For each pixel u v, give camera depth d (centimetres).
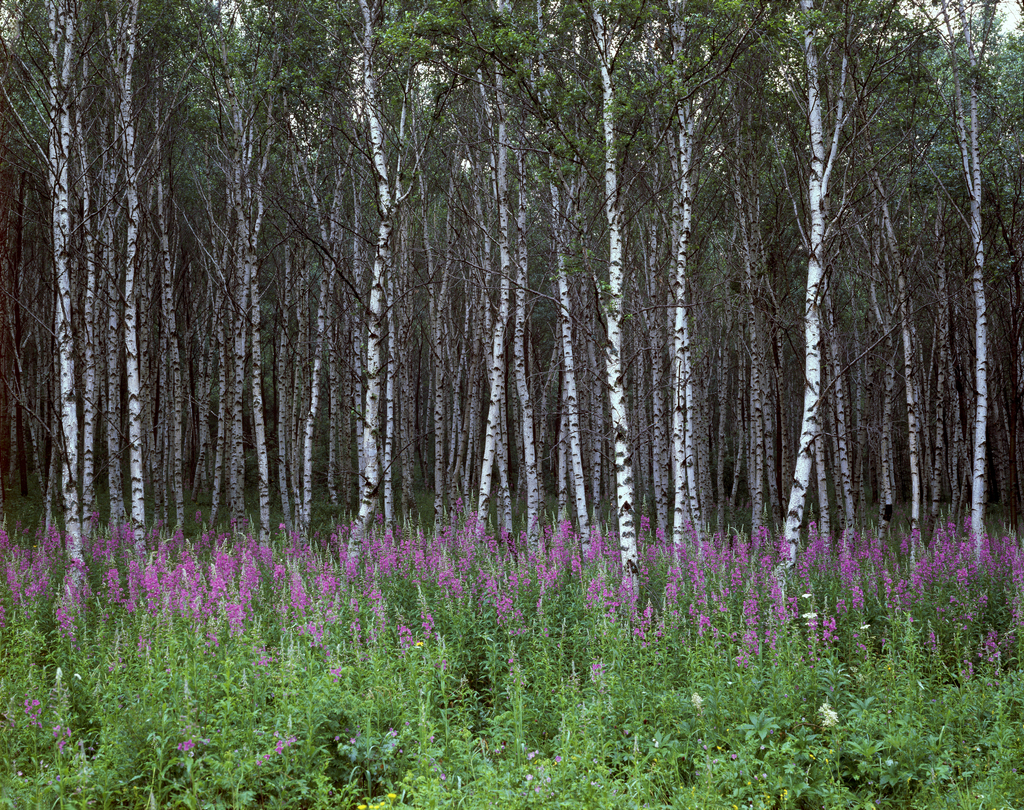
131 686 675
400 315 2611
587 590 975
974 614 958
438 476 2372
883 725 646
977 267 1717
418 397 3747
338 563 1269
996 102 1911
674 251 2148
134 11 1695
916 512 1862
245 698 662
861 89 1450
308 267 2730
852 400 3503
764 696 701
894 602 970
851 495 2072
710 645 802
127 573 1283
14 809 511
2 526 1505
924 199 2164
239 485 2178
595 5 1224
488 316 2438
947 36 1720
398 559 1259
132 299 1662
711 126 1870
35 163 2072
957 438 2708
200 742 593
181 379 2917
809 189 1387
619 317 1208
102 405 2539
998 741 608
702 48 1357
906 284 2047
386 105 1934
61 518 2369
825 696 717
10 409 2791
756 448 2170
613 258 1224
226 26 1975
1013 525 1884
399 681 716
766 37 1367
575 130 1365
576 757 554
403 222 2347
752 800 545
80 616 925
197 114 2075
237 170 2073
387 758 618
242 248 2209
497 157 1777
